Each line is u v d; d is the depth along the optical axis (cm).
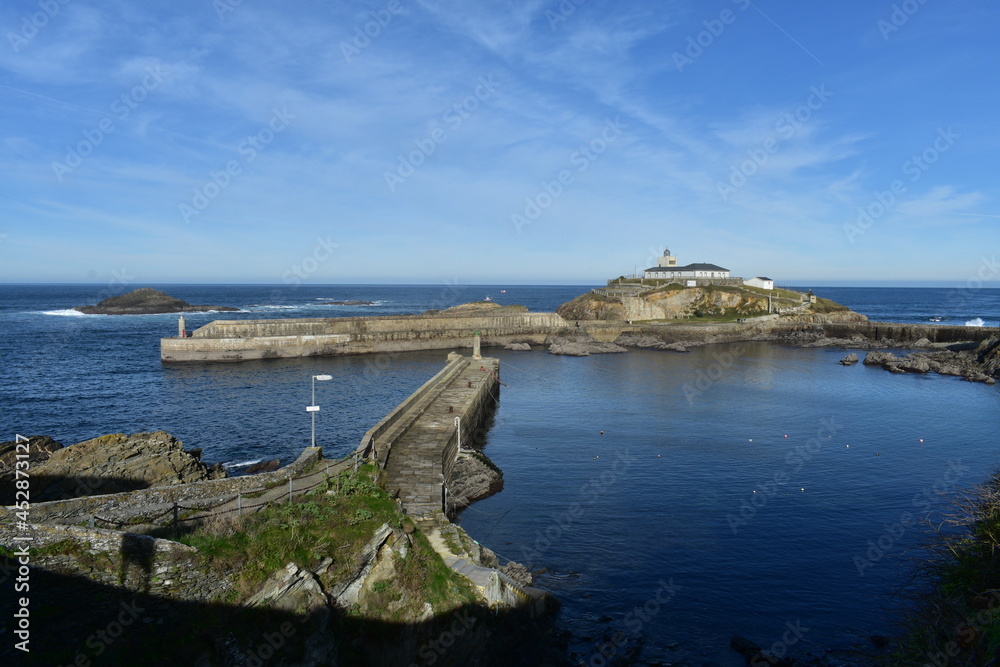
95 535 1220
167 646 1191
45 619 1134
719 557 2356
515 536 2541
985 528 1505
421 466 2786
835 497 2969
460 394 4556
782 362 7938
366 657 1433
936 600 1498
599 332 10156
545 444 3959
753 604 2031
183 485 1755
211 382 6188
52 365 7000
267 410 4916
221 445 3894
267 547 1462
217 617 1260
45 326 11212
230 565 1364
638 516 2745
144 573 1249
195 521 1600
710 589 2123
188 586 1281
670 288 12112
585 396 5653
